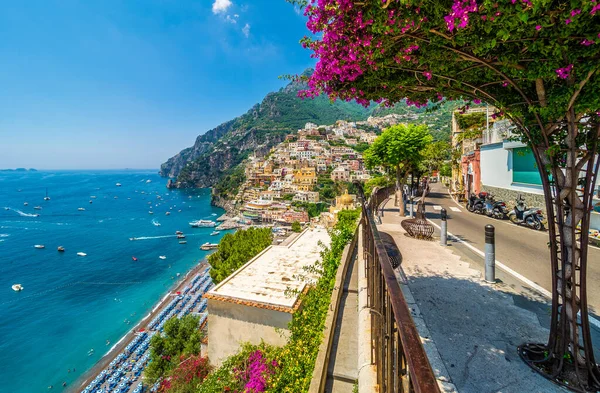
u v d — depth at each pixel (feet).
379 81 9.90
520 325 12.03
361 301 10.44
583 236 8.55
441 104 11.48
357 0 7.04
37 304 120.06
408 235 28.89
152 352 66.80
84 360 85.40
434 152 40.63
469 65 8.52
